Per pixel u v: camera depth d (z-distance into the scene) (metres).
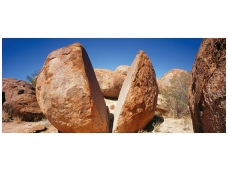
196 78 3.23
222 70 2.46
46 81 3.99
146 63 4.64
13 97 7.31
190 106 3.56
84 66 3.85
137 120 4.33
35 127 5.42
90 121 3.63
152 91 4.70
